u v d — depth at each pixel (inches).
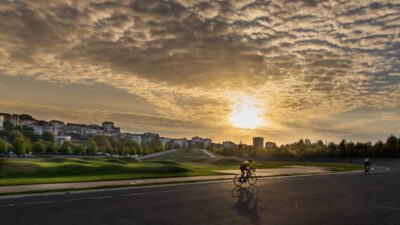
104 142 7012.8
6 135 6796.3
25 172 950.4
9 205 474.0
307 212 490.9
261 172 1421.0
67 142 5526.6
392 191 802.2
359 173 1600.6
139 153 6525.6
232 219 422.6
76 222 378.6
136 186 760.3
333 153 4416.8
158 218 414.3
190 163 2394.2
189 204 524.7
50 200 525.7
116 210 456.4
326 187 866.1
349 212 502.3
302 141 6087.6
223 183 893.8
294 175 1290.6
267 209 505.0
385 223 431.8
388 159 3548.2
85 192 642.2
